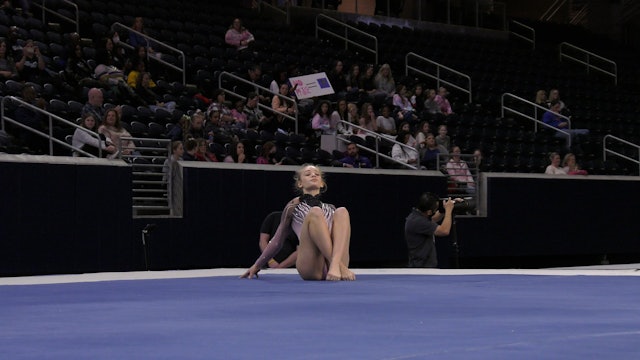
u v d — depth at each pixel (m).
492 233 21.72
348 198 19.31
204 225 17.45
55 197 15.66
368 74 26.39
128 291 7.94
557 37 37.62
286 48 27.73
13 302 6.84
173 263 17.03
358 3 34.44
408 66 29.17
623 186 23.69
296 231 9.65
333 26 31.33
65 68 20.77
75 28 23.50
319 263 9.41
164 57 23.47
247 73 24.33
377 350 4.18
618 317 5.55
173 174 17.44
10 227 15.14
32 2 23.42
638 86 34.69
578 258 23.77
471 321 5.36
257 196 18.11
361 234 19.50
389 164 21.86
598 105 31.27
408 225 13.87
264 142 20.39
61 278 9.80
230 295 7.45
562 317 5.56
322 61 27.34
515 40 36.56
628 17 39.69
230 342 4.51
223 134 19.89
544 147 25.73
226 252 17.72
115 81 20.48
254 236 18.08
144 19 25.36
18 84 18.39
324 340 4.56
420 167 21.52
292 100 22.31
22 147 16.80
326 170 19.03
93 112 18.02
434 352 4.09
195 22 27.36
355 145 20.91
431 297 7.06
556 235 22.64
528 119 28.33
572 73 33.44
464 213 21.55
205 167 17.48
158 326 5.21
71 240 15.83
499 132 25.98
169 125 19.27
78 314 5.91
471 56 32.22
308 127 22.38
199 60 24.20
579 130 27.41
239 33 26.58
